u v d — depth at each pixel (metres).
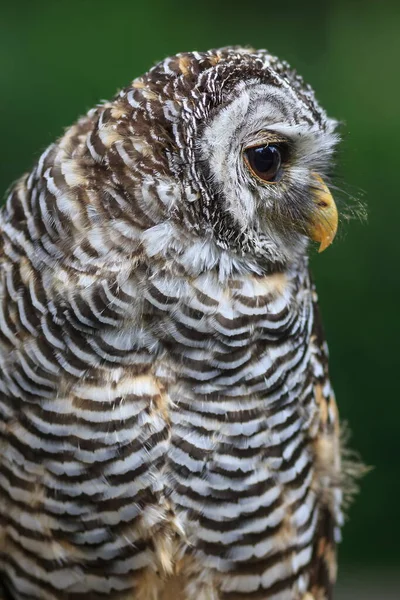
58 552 2.37
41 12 3.64
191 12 3.81
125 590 2.38
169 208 2.34
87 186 2.34
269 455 2.37
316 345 2.41
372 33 3.84
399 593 2.70
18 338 2.35
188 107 2.34
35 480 2.36
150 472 2.36
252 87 2.35
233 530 2.37
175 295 2.35
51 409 2.35
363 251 2.94
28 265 2.35
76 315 2.34
